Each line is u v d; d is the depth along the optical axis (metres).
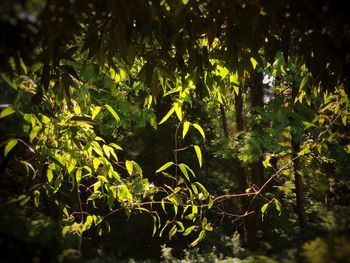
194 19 3.25
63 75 3.53
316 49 3.02
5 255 2.14
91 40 3.13
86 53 4.04
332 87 3.47
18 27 2.13
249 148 9.10
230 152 9.82
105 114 6.69
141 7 2.90
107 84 5.14
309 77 4.12
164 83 4.21
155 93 3.80
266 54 3.65
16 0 1.87
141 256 13.73
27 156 4.43
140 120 7.82
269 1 2.47
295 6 2.57
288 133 9.28
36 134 3.95
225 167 17.11
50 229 2.50
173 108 4.21
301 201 9.55
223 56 3.65
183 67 3.57
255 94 10.82
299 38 3.31
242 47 3.53
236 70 3.98
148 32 3.14
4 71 2.44
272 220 11.23
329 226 2.86
